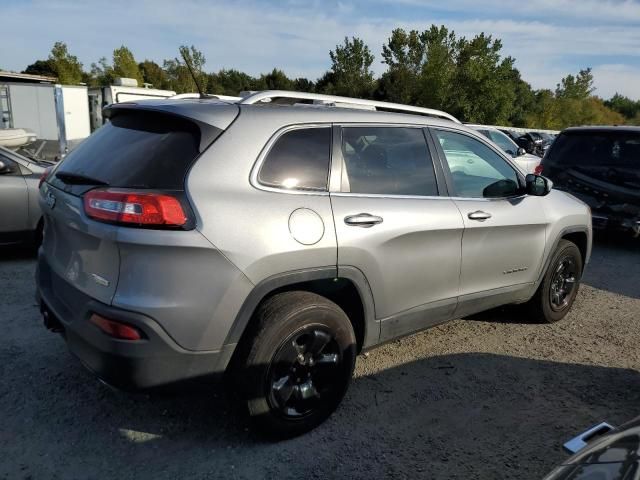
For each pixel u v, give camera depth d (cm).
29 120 1753
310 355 294
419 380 371
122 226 241
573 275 491
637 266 719
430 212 343
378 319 328
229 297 256
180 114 273
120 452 280
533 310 475
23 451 277
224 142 268
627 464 150
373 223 309
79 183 280
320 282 306
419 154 356
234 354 273
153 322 242
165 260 242
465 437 307
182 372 256
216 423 309
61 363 368
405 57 4459
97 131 324
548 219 438
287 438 295
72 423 302
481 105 4109
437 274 355
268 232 265
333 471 273
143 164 262
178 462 275
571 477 158
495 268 400
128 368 246
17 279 543
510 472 279
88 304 252
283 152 286
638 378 388
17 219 589
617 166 779
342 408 331
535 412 337
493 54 4097
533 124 5819
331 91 4884
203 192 254
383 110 370
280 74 6825
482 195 394
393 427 313
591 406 346
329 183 301
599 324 494
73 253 273
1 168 580
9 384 338
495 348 430
